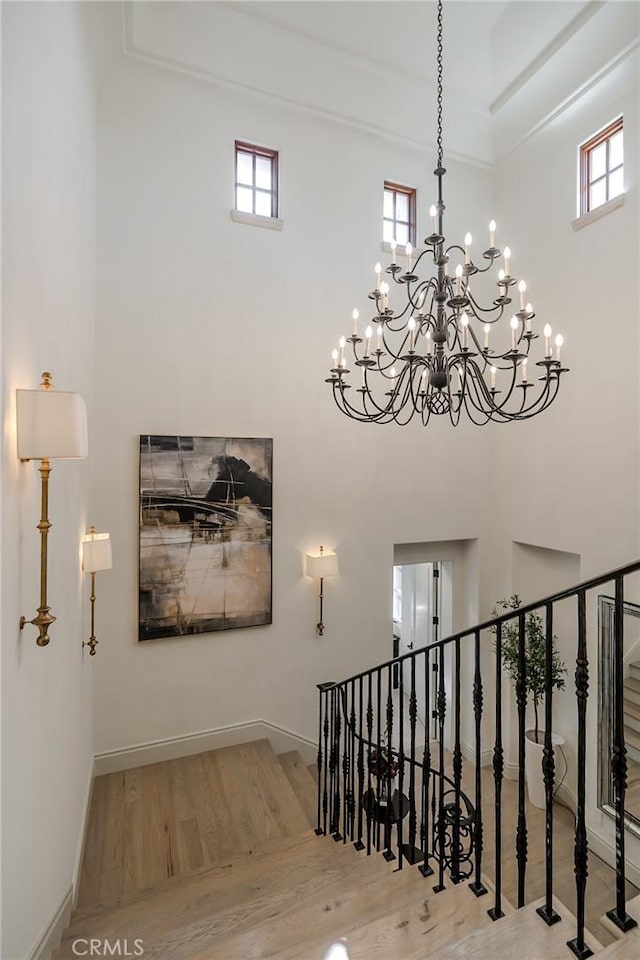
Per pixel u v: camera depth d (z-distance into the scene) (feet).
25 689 5.72
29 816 5.92
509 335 18.06
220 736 14.93
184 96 14.49
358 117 16.29
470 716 18.53
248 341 15.29
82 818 10.62
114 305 13.69
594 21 12.89
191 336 14.57
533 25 13.50
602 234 14.67
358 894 6.99
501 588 18.33
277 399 15.67
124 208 13.82
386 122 16.60
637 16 12.46
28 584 5.82
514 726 17.56
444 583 19.90
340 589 16.57
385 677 17.33
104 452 13.57
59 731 7.95
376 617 17.11
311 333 16.14
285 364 15.78
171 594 14.24
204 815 11.84
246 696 15.30
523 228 17.51
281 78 14.93
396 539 17.40
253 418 15.35
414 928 5.76
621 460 14.07
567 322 15.81
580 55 13.88
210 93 14.80
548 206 16.49
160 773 13.64
